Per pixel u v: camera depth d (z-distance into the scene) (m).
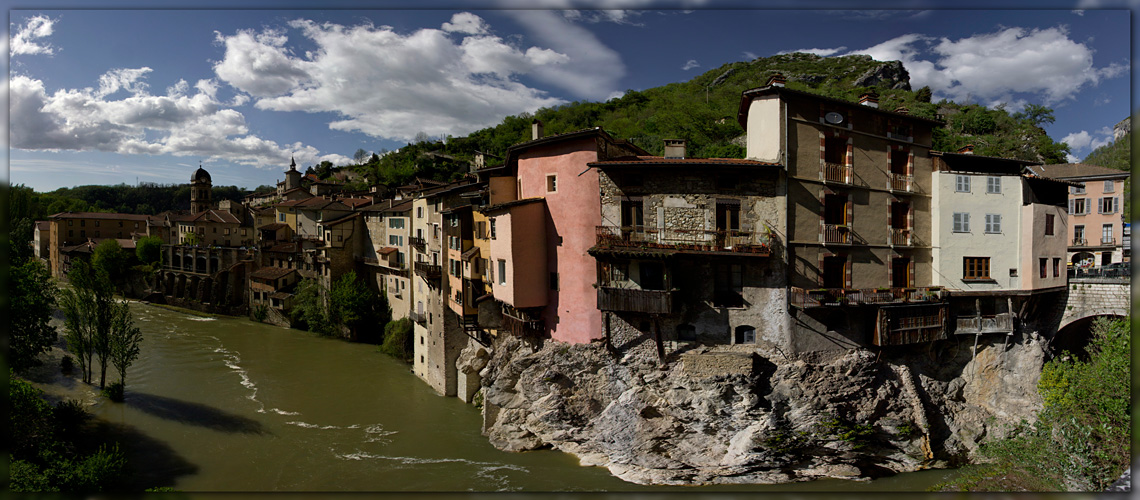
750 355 31.75
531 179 37.47
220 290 88.06
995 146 78.94
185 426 42.09
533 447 37.94
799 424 32.09
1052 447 24.86
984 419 35.31
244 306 86.06
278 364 57.94
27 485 28.38
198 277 91.31
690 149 75.00
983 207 35.78
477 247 42.59
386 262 67.31
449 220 47.03
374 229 73.06
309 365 57.62
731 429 33.19
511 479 33.91
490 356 43.00
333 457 37.06
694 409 33.12
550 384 36.16
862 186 33.69
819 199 32.50
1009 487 24.69
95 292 48.66
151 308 90.88
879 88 125.12
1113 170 55.09
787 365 32.03
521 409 38.59
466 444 38.81
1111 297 35.50
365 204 84.06
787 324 32.03
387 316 67.94
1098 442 25.05
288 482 33.97
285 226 89.44
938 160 35.88
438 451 37.81
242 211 118.06
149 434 40.72
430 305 51.03
